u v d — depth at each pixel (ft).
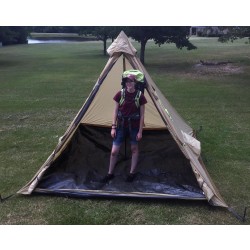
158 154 17.89
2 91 39.04
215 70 52.80
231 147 20.15
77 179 15.40
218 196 13.80
